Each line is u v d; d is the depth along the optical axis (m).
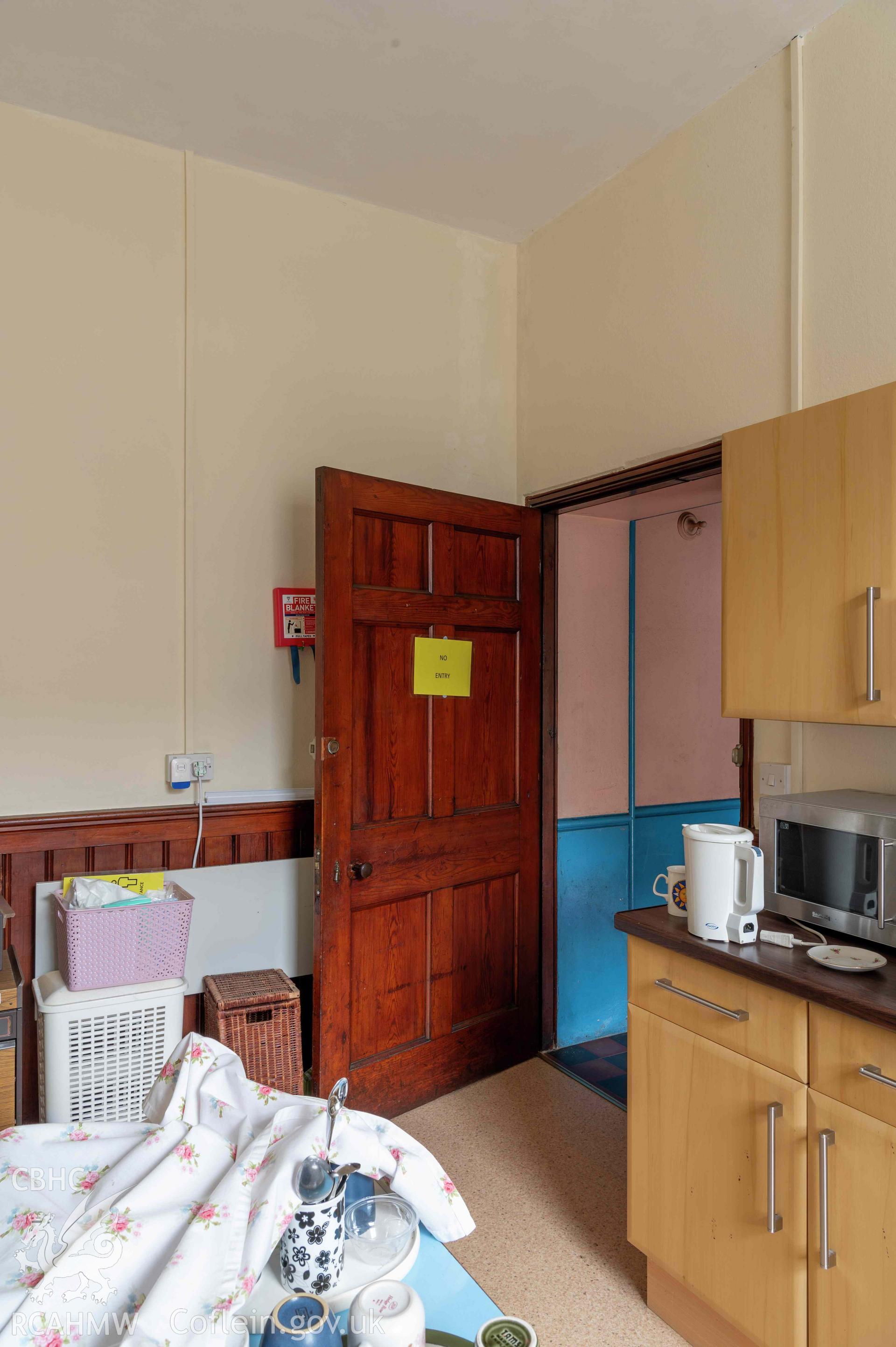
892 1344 1.34
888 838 1.54
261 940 2.67
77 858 2.44
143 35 2.13
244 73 2.28
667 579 3.48
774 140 2.20
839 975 1.48
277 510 2.77
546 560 3.10
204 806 2.61
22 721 2.39
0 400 2.38
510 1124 2.62
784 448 1.74
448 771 2.75
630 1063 1.86
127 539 2.54
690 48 2.17
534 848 3.03
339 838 2.45
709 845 1.69
